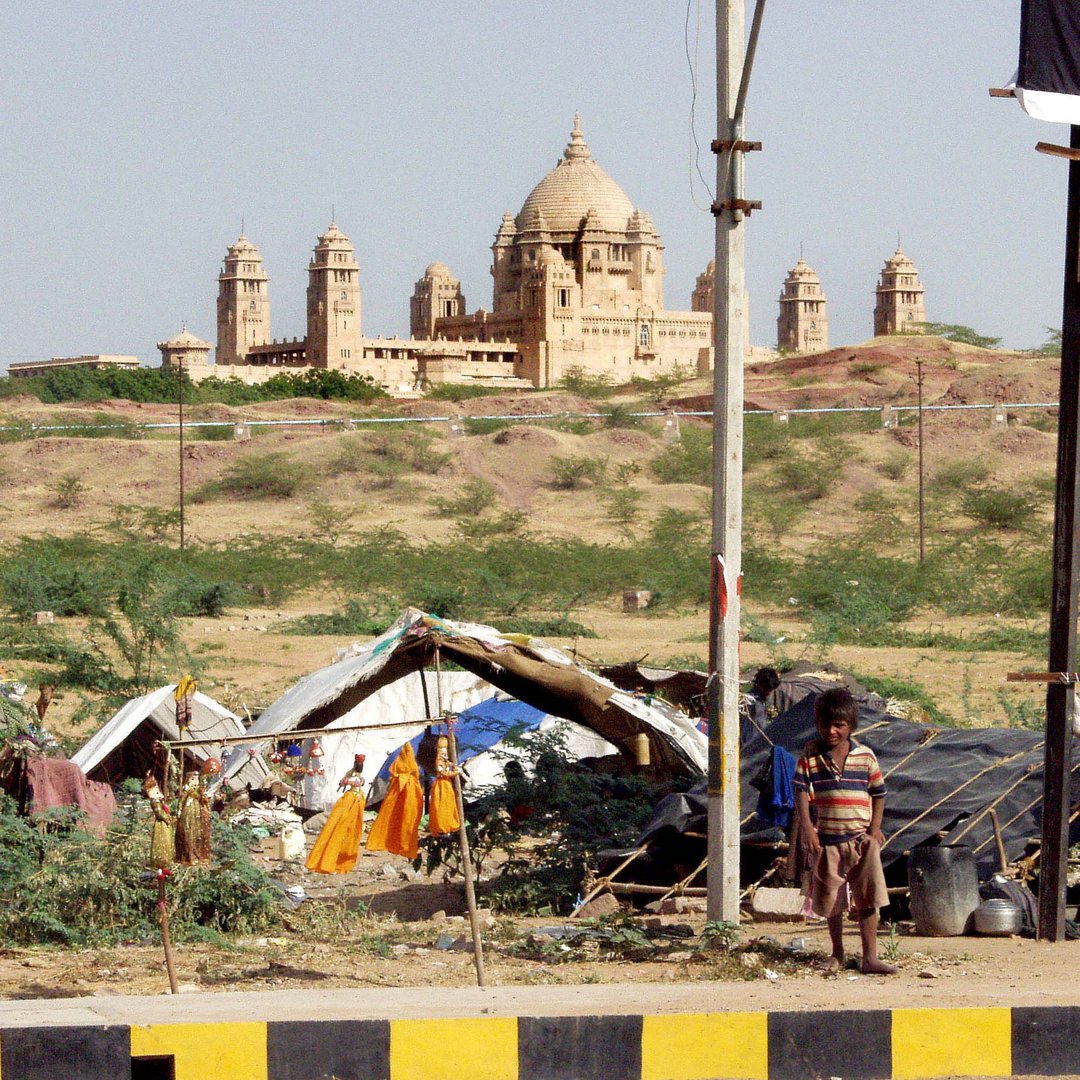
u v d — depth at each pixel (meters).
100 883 36.75
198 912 38.41
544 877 43.44
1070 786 36.31
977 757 41.91
